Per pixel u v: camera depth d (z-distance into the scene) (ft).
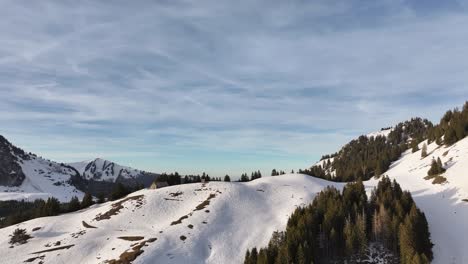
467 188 299.38
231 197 344.08
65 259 250.57
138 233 280.51
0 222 472.03
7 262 256.11
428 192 327.67
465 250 221.25
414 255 200.54
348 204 268.62
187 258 239.09
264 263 215.72
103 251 255.29
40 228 319.47
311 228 245.04
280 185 387.14
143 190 428.97
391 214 245.65
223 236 273.75
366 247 226.58
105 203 423.23
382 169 582.76
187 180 547.49
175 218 307.99
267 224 290.97
